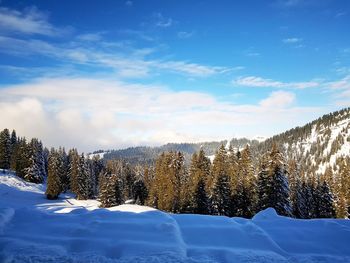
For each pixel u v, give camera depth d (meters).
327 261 10.46
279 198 40.31
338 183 60.94
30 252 10.30
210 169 57.91
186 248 10.98
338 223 13.64
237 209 45.00
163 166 63.50
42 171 91.62
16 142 99.69
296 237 12.31
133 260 9.93
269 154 43.00
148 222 12.79
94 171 99.50
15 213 13.62
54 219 13.23
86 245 10.87
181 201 49.31
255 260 10.21
